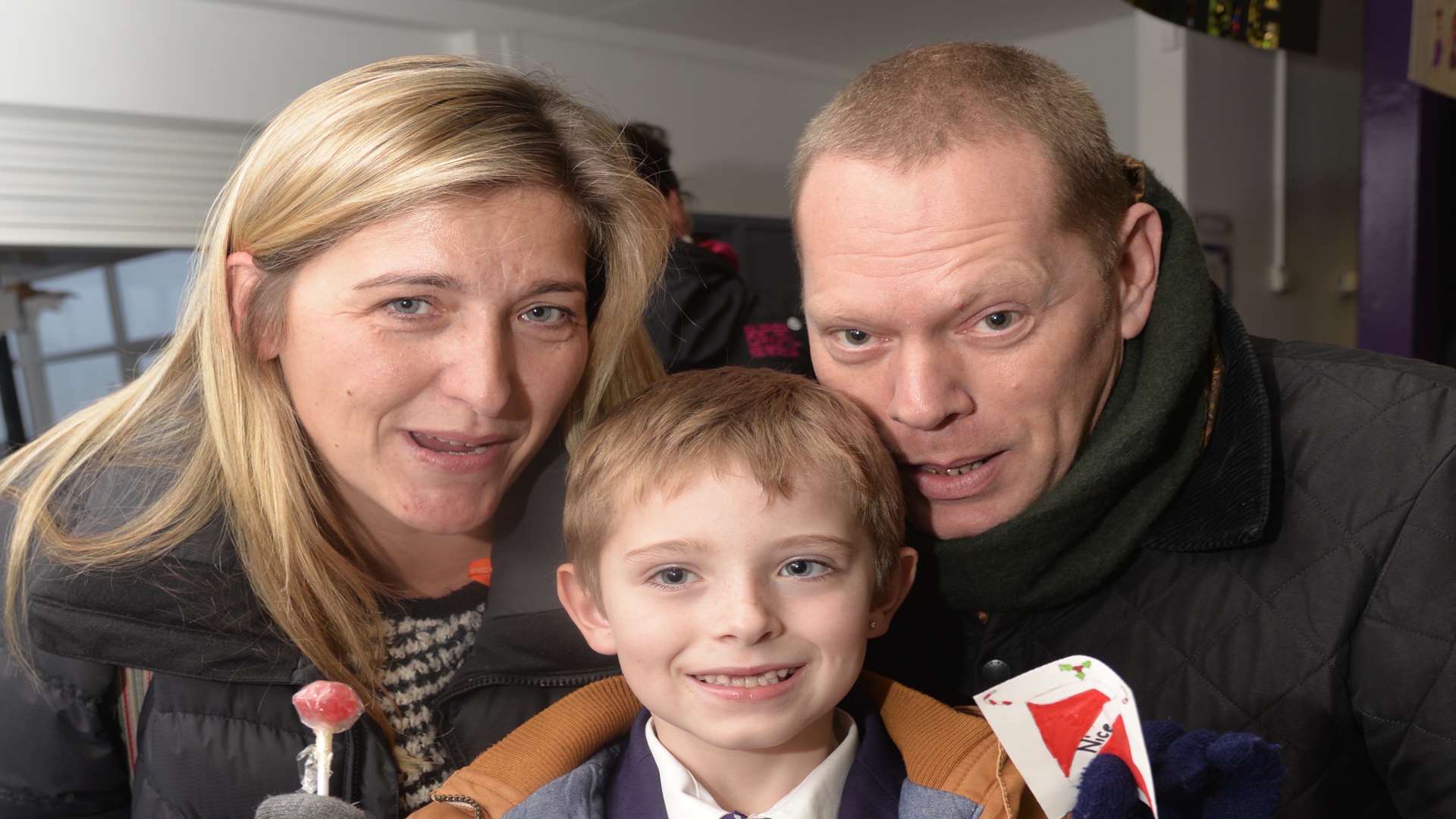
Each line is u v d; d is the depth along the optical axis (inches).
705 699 38.5
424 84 38.7
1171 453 41.0
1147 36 205.9
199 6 141.1
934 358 37.1
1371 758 39.9
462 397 38.4
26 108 129.2
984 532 40.5
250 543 41.4
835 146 37.6
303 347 38.9
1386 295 149.7
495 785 40.6
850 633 39.3
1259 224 223.6
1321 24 237.1
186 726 42.2
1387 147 147.4
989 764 39.9
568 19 181.9
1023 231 35.8
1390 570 38.2
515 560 45.2
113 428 44.3
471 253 37.3
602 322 46.4
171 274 148.7
